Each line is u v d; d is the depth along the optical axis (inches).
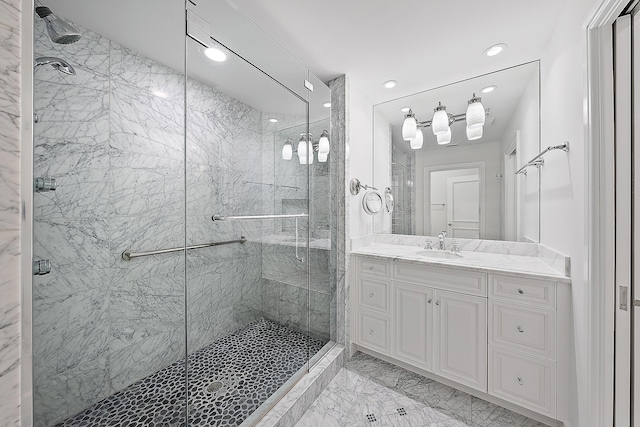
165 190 73.3
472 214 91.4
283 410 56.5
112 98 62.7
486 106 87.8
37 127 51.6
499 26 62.0
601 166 43.9
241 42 61.2
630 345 42.3
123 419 55.7
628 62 41.8
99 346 60.6
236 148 70.9
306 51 72.4
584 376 47.1
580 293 49.1
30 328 16.1
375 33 64.7
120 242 64.6
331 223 87.8
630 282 42.1
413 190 101.7
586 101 45.4
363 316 84.7
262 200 75.9
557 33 60.5
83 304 58.3
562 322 54.6
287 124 76.4
